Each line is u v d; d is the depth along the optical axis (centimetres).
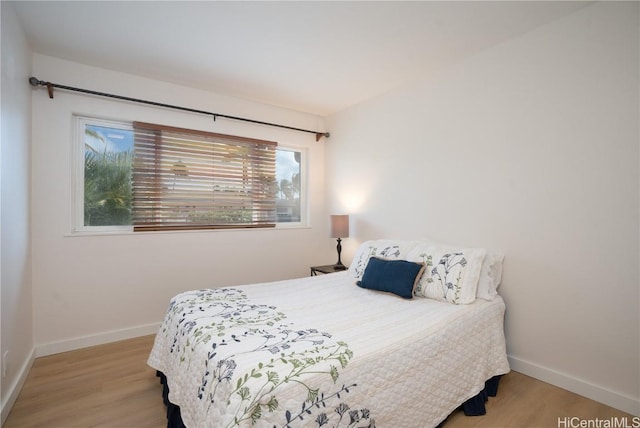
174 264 299
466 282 205
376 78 287
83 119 264
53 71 246
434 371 156
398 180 307
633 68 172
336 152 384
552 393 194
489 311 201
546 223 206
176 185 303
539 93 208
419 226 287
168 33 215
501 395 192
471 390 174
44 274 243
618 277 178
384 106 321
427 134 279
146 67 264
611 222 180
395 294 221
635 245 172
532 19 199
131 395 192
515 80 220
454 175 258
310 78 287
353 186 360
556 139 201
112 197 277
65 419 169
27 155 222
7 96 177
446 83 264
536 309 211
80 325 257
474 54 244
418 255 240
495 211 232
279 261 366
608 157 181
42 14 193
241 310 183
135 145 283
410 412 142
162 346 191
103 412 175
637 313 172
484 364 185
